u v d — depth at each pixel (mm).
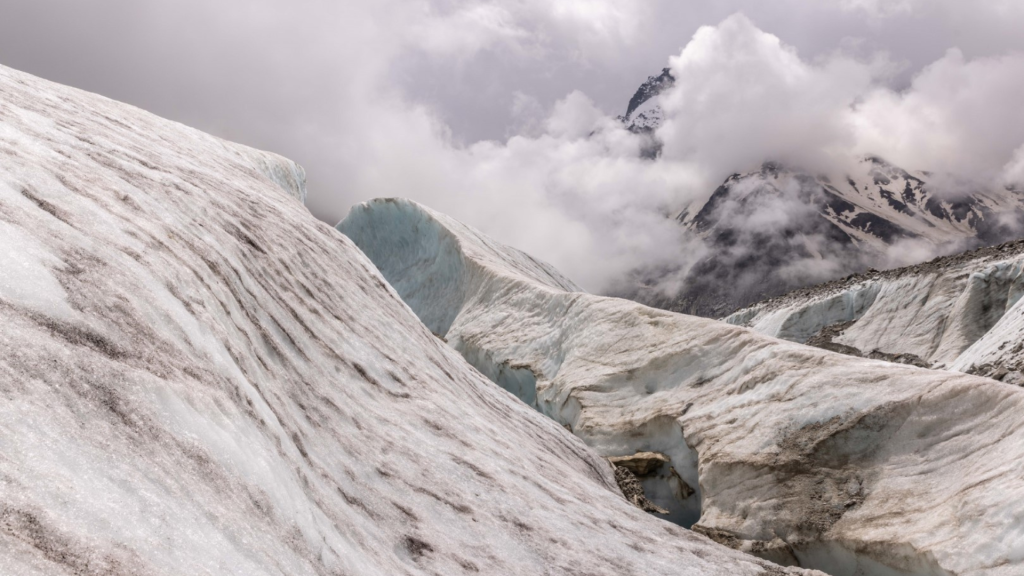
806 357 13422
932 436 10195
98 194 5168
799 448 11266
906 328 32844
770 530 10344
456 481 7078
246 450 3748
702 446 12945
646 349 17875
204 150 14844
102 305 3574
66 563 2092
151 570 2365
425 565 5020
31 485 2252
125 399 3105
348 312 10039
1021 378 14828
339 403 6848
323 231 13930
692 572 7789
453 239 34062
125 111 13492
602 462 14602
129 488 2645
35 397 2646
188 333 4230
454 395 10734
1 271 3105
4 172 4207
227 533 2986
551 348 22203
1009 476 8203
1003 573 7137
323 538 3941
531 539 6695
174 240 5625
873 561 8891
